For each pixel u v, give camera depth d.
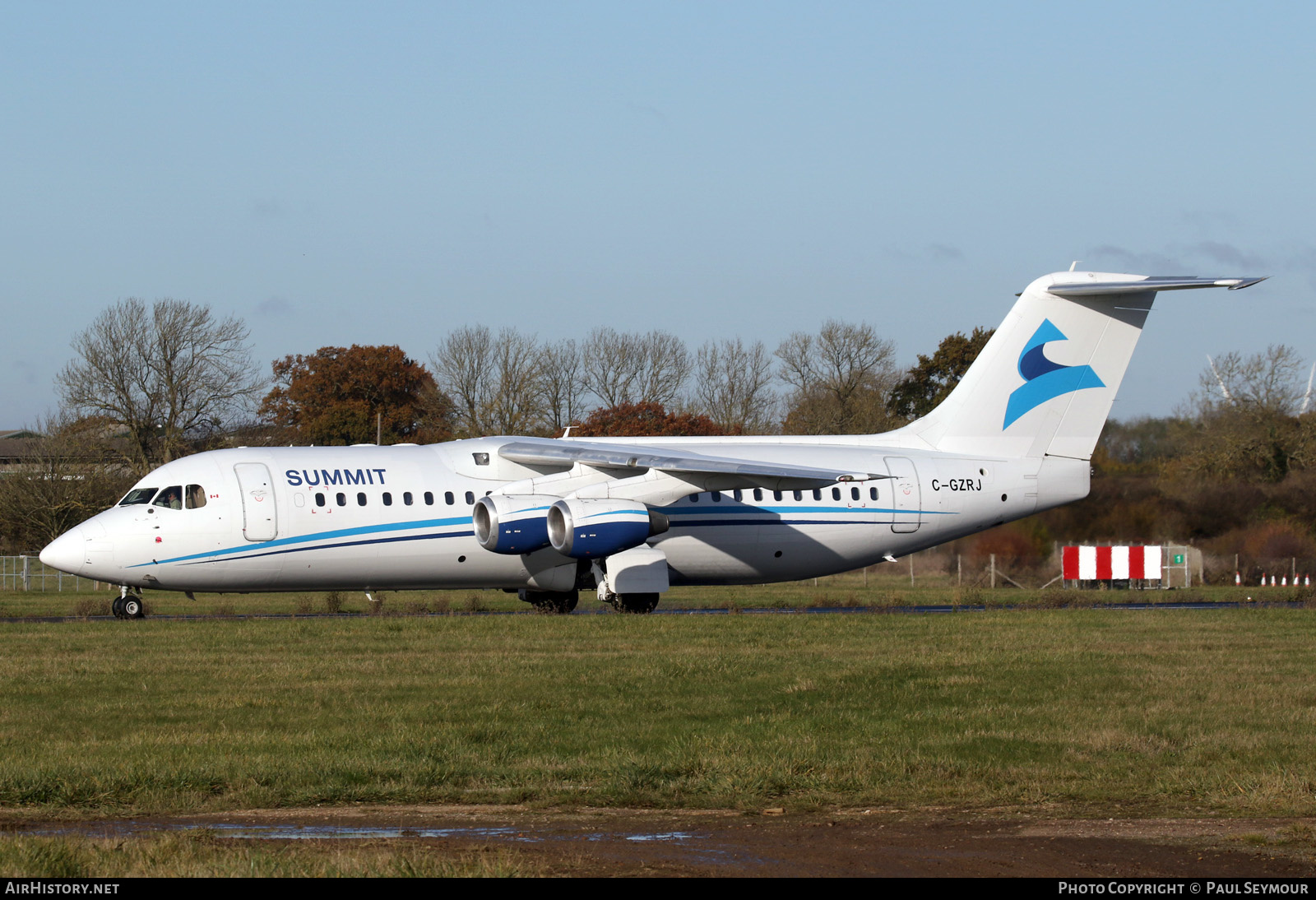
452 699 57.69
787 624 87.62
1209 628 86.31
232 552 97.69
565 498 99.75
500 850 33.75
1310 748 48.31
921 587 155.75
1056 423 116.38
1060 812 39.19
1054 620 91.06
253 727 51.31
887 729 51.59
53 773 41.72
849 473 105.81
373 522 100.19
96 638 78.19
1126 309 115.88
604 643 77.12
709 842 35.16
